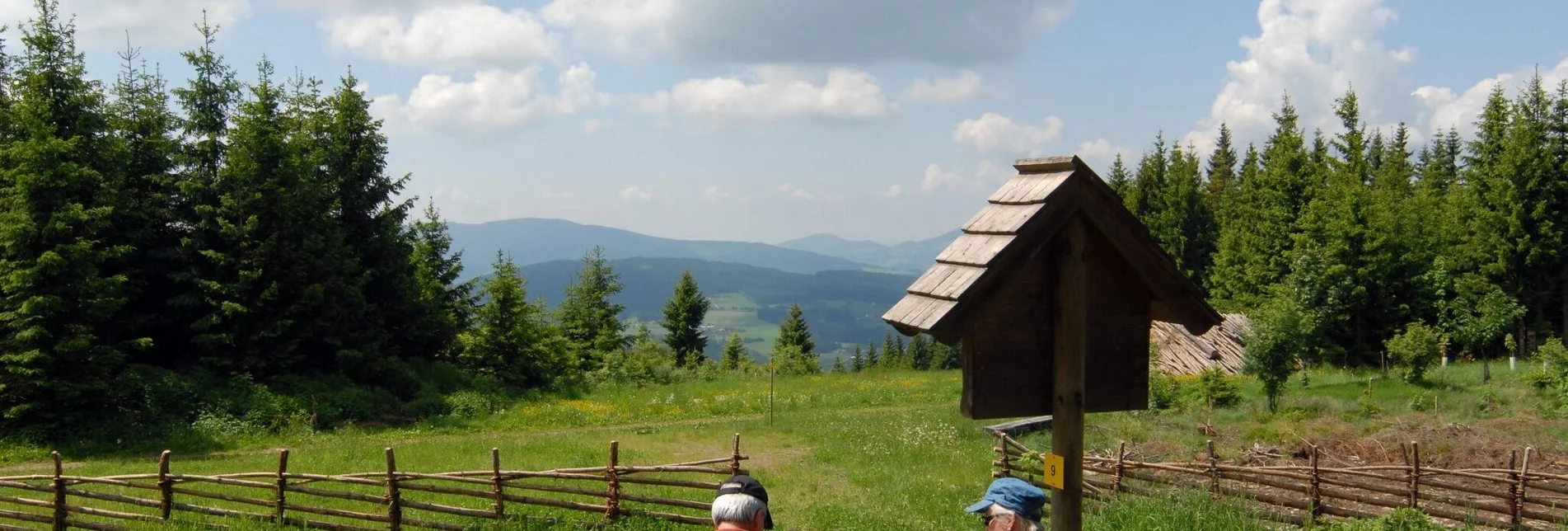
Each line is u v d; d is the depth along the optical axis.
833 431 22.39
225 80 29.41
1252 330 23.88
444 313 36.03
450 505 13.10
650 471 12.28
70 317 21.42
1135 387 5.97
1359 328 43.41
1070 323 5.55
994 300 5.50
